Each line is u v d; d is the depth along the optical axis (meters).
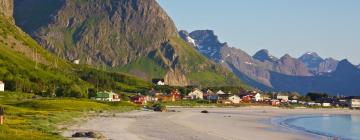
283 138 118.94
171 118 180.38
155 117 181.25
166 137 98.19
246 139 107.69
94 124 124.12
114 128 114.50
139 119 160.75
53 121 121.44
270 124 178.00
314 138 123.69
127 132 105.19
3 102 194.38
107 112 196.75
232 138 106.44
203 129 128.88
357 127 198.25
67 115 149.75
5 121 102.50
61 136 81.81
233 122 179.12
